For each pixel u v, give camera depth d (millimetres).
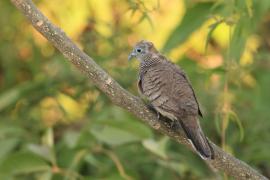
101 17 14922
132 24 14414
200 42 14883
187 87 9766
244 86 14008
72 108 14547
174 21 14711
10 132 13398
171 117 9453
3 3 15922
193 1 13352
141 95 10117
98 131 11805
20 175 12695
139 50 10758
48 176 11594
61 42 9016
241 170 9125
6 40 15875
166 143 12164
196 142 9039
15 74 15891
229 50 10805
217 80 13648
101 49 13938
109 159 12648
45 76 14156
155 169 13109
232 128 13289
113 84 9086
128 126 11773
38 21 9000
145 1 10281
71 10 15148
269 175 13922
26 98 14164
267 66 13664
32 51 15586
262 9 11055
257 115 13125
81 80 13781
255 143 12836
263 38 15250
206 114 13219
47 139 12008
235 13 10836
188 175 13180
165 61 10445
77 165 12297
